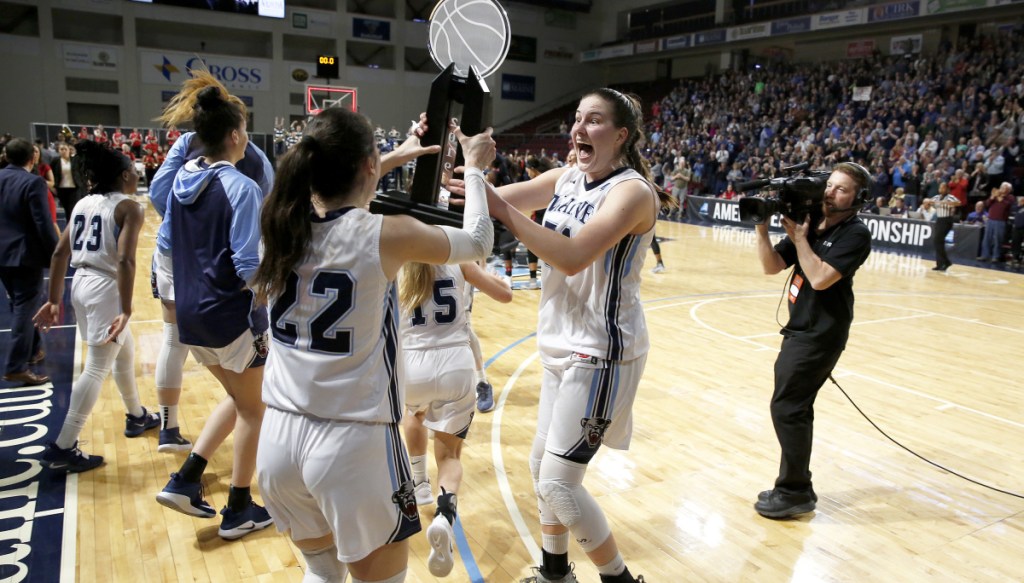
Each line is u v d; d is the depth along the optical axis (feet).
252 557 9.84
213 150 9.85
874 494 12.45
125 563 9.59
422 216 6.61
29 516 10.72
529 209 8.84
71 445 12.17
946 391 18.35
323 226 5.89
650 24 101.24
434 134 6.65
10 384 16.52
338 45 94.48
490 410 16.25
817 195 10.41
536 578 8.78
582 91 108.78
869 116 62.75
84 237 12.14
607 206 7.18
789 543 10.75
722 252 45.03
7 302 24.91
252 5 87.81
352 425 5.89
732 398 17.49
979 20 65.87
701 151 70.44
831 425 15.74
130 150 69.72
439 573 8.46
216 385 17.19
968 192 48.62
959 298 31.48
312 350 5.90
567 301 7.93
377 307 5.94
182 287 9.64
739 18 86.38
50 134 72.23
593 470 13.21
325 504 5.91
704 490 12.49
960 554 10.54
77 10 80.84
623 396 7.98
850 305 11.06
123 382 13.61
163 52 85.20
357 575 6.23
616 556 8.14
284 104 92.58
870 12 70.08
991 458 14.12
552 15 103.96
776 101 73.20
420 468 11.23
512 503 11.76
